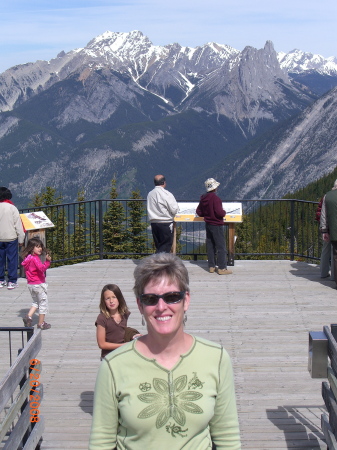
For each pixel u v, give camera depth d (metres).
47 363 6.74
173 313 2.51
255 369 6.51
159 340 2.52
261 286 9.83
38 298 7.80
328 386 4.52
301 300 9.06
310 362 4.28
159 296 2.50
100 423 2.55
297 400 5.74
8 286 9.94
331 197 9.43
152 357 2.53
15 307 8.99
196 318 8.25
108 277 10.62
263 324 8.01
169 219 10.53
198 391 2.50
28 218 10.25
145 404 2.48
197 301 9.02
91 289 9.84
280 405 5.64
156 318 2.51
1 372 6.47
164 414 2.48
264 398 5.79
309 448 4.86
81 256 11.83
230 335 7.59
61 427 5.23
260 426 5.21
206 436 2.55
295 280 10.20
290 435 5.06
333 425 4.12
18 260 10.64
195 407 2.48
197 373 2.52
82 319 8.32
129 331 5.39
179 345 2.55
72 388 6.05
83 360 6.83
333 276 10.10
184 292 2.53
